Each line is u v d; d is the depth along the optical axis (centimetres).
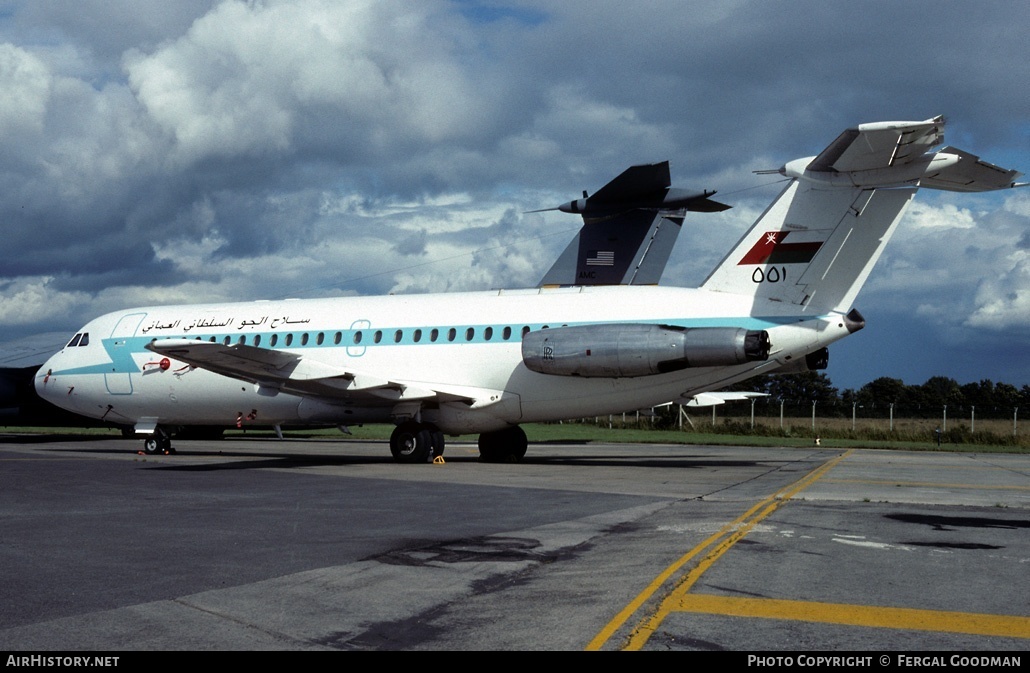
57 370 2512
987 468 2078
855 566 788
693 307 1880
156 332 2420
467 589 694
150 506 1227
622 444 3322
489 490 1442
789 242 1809
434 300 2181
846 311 1780
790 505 1240
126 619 606
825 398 7925
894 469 2006
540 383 2003
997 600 664
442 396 2033
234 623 595
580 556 832
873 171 1675
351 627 584
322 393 2067
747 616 611
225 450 2747
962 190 1716
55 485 1519
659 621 596
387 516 1120
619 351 1842
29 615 617
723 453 2678
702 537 939
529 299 2069
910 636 567
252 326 2320
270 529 1009
